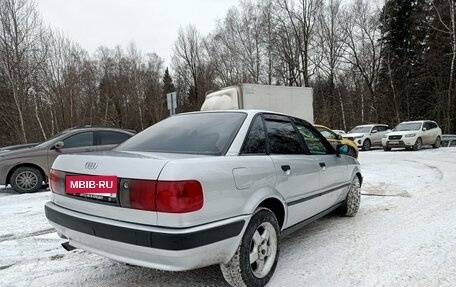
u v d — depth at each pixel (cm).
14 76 2164
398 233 436
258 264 294
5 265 356
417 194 670
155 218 229
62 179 289
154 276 325
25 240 438
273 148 334
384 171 1022
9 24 2109
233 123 317
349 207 511
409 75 3036
